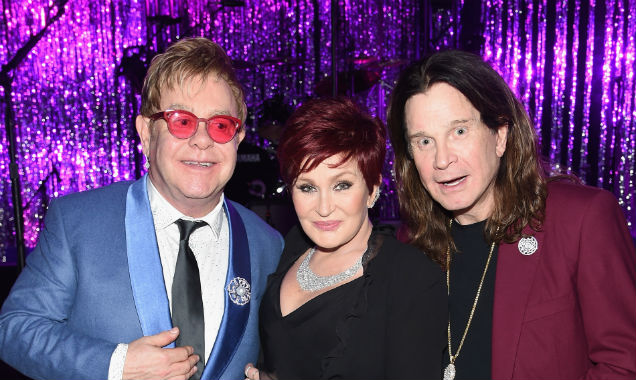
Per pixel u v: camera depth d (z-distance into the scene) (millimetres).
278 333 1522
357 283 1441
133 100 8938
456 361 1573
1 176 7934
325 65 9422
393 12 9148
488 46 8672
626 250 1430
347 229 1454
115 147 8969
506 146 1594
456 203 1532
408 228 1835
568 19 8359
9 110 4297
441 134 1492
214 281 1652
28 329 1482
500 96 1527
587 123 8312
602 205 1459
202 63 1565
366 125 1434
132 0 8914
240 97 1682
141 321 1505
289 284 1589
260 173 5664
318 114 1416
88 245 1560
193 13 9016
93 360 1419
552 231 1490
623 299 1378
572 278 1449
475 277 1624
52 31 8711
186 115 1523
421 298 1395
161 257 1615
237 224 1760
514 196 1547
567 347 1423
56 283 1542
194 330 1549
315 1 9109
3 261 6797
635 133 8070
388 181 6789
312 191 1454
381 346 1396
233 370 1623
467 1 5484
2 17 8516
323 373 1396
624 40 8180
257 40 9602
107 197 1659
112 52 8938
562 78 8367
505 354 1450
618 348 1351
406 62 7715
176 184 1550
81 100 8883
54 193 8398
